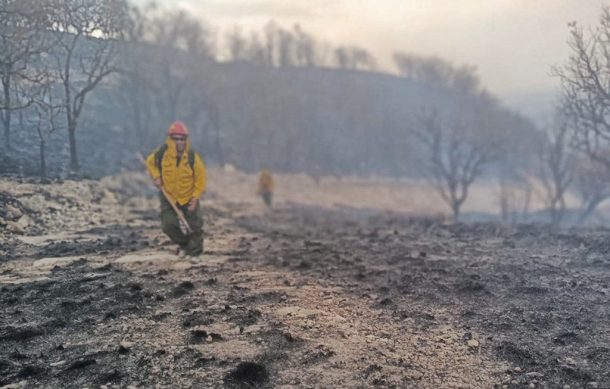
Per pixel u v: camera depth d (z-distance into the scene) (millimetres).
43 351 3545
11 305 4434
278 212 19609
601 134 8594
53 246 6684
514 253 7223
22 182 8234
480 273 5918
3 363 3316
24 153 8406
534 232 9398
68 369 3264
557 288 5215
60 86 8758
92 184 9961
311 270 6152
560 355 3578
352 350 3648
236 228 10750
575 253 7066
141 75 24875
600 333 3965
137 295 4711
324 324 4133
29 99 8156
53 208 8133
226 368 3303
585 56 7891
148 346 3619
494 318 4363
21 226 7273
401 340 3875
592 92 7996
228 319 4160
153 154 6531
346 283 5512
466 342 3842
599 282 5418
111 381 3131
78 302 4465
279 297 4848
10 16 7445
